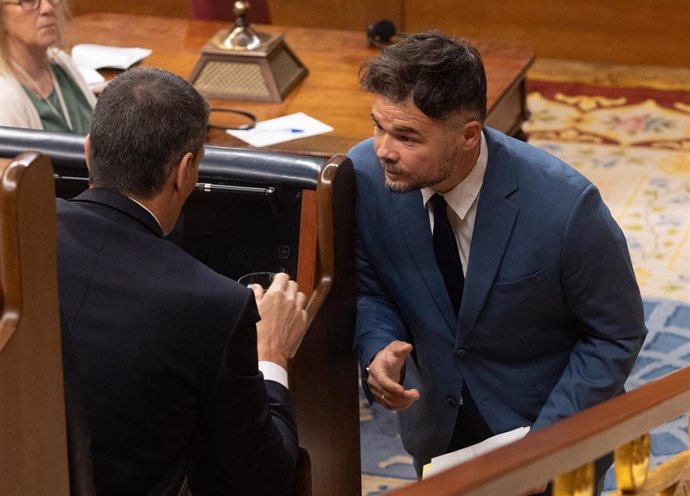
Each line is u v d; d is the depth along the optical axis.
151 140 6.26
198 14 17.41
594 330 7.91
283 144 11.86
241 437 6.27
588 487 5.04
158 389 6.09
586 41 22.59
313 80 13.70
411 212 8.11
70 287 6.13
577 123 20.27
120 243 6.24
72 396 5.80
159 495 6.23
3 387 5.21
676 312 14.42
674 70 22.25
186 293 6.13
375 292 8.61
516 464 4.22
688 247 16.03
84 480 5.91
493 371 8.24
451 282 8.19
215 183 8.19
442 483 4.06
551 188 7.75
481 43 14.91
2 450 5.27
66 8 11.53
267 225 8.29
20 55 10.91
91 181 6.50
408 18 23.34
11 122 10.55
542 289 7.84
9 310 5.26
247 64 13.22
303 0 23.41
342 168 8.09
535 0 22.56
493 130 8.05
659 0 21.89
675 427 12.12
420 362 8.48
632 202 17.34
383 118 7.35
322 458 8.59
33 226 5.27
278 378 7.12
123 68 14.00
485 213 7.83
